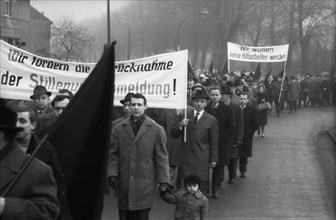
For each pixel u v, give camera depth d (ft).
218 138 28.94
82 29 144.56
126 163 19.51
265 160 43.06
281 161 42.78
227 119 29.53
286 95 93.66
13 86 25.00
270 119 76.48
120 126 19.80
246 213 26.99
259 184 34.12
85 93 12.15
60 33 129.29
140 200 19.34
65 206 13.07
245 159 35.76
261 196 30.89
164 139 19.74
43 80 25.25
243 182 34.63
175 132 27.37
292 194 31.58
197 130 27.02
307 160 43.47
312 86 101.86
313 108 99.96
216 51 199.93
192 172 26.94
